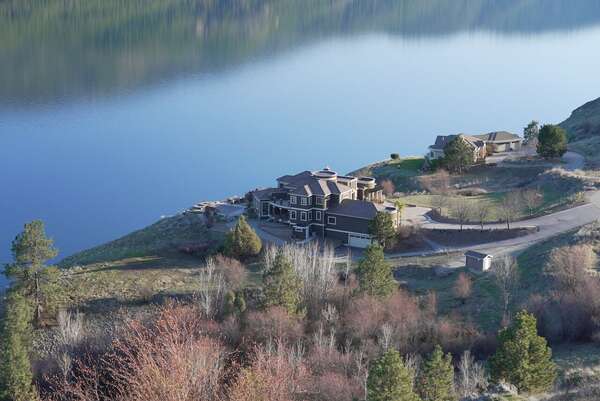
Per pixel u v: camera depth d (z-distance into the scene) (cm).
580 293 7788
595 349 7112
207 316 8281
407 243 10862
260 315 7906
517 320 6369
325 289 8719
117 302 9369
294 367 6525
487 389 6462
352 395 6297
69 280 9969
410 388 5612
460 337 7612
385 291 8362
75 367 7462
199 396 5284
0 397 7006
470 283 9000
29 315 8331
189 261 10725
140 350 6250
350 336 7769
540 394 6322
